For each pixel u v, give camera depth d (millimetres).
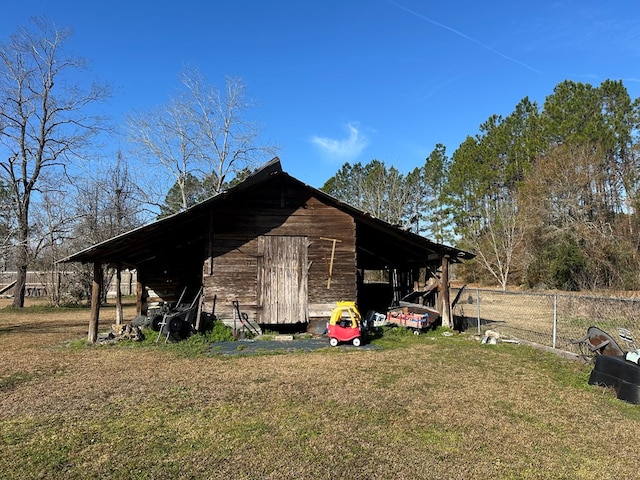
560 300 16047
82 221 23047
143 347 10070
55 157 21375
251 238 11914
